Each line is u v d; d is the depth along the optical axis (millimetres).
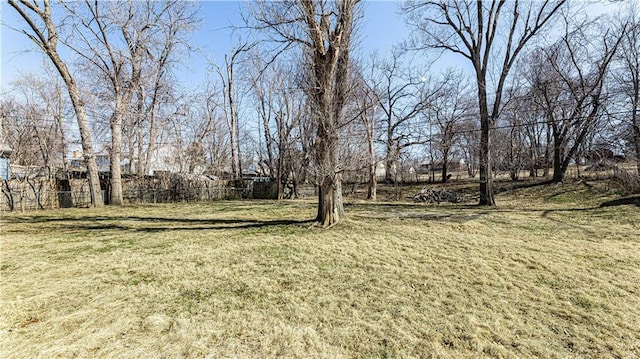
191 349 2553
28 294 3617
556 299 3641
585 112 14070
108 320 3020
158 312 3207
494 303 3529
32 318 3049
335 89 7227
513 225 8391
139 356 2443
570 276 4363
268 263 4891
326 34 6941
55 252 5570
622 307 3443
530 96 16703
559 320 3160
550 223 8711
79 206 15234
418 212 11234
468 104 22172
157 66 16469
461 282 4148
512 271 4574
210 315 3162
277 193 21094
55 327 2871
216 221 9633
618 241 6527
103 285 3938
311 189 22891
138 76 15547
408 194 21234
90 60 14109
